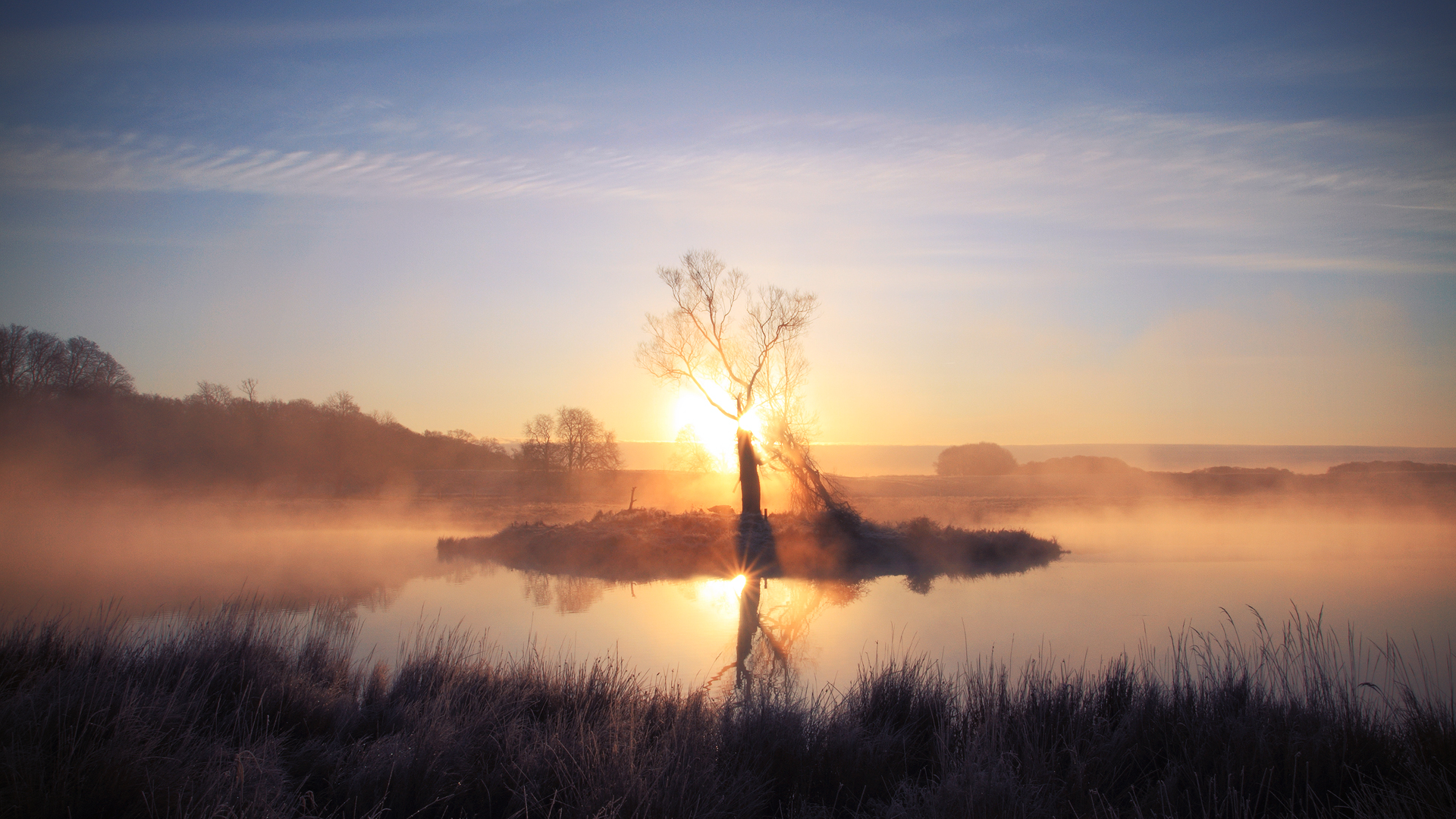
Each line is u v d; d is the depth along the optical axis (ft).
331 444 254.47
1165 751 22.97
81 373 234.17
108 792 16.37
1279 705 24.56
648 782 18.49
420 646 40.47
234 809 16.44
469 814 18.90
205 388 266.57
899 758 23.59
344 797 18.86
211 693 24.71
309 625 39.40
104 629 31.65
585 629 50.75
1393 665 32.76
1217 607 55.72
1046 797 19.12
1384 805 17.80
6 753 16.90
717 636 48.62
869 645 44.83
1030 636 46.39
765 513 110.52
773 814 20.18
